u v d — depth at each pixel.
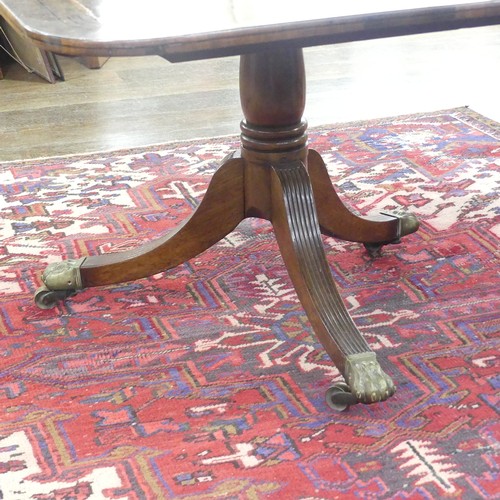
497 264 1.81
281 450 1.28
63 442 1.31
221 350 1.54
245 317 1.65
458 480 1.20
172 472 1.24
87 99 3.17
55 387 1.45
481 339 1.54
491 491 1.17
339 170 2.37
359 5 1.16
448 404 1.37
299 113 1.57
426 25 1.20
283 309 1.68
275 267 1.85
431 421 1.33
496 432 1.29
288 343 1.56
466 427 1.31
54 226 2.09
